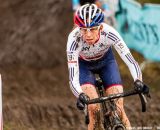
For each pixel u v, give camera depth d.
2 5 35.69
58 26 33.19
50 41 32.69
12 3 35.47
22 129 18.06
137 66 12.21
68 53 12.46
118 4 27.55
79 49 12.52
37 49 32.44
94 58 13.12
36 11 34.12
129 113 20.94
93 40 11.72
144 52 27.52
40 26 33.47
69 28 32.78
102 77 13.27
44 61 31.72
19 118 20.38
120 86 12.78
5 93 25.61
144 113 20.84
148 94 11.23
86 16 11.48
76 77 12.27
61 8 33.69
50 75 29.66
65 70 30.42
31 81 28.48
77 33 12.33
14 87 26.92
